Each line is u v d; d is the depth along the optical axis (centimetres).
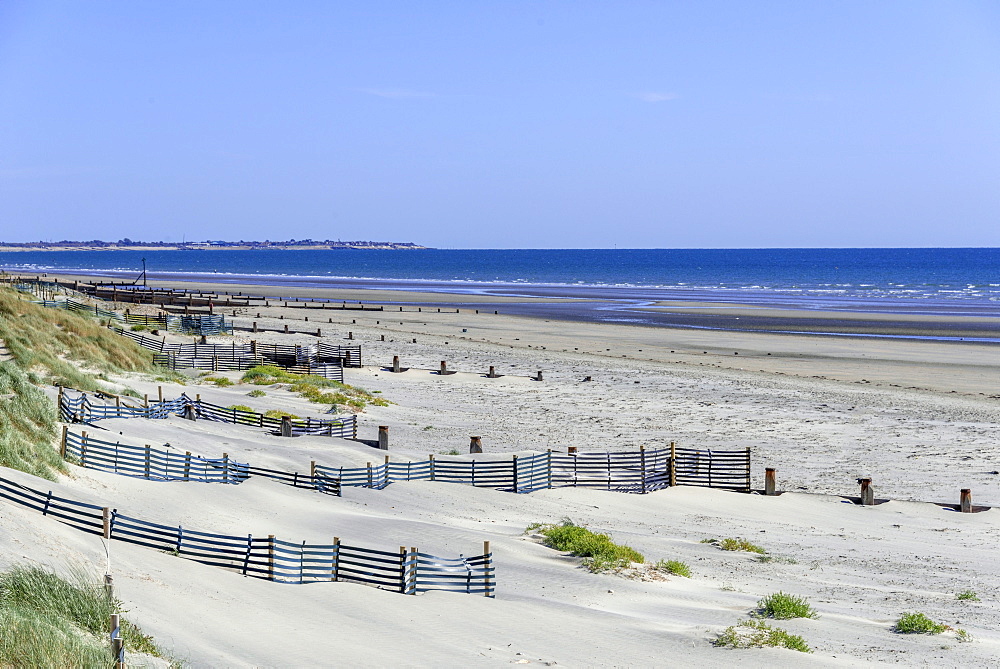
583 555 1869
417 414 3912
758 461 3150
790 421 3888
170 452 2269
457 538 1883
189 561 1399
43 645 849
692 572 1822
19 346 3281
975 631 1451
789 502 2605
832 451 3325
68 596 1016
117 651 900
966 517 2475
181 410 3097
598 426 3722
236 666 972
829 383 4962
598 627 1338
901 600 1652
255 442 2786
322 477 2286
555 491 2580
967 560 2042
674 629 1352
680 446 3347
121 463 2058
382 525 1939
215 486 2044
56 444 2012
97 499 1708
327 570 1466
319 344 6025
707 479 2839
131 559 1308
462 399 4338
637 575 1720
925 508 2558
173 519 1711
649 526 2291
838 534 2280
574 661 1160
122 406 2819
